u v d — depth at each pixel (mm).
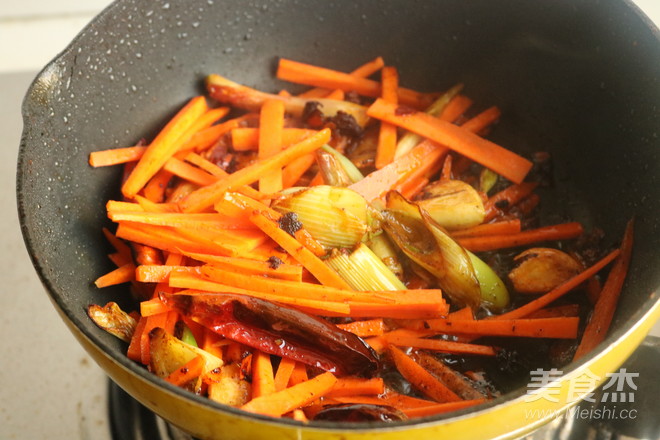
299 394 286
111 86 347
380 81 398
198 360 288
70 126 332
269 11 375
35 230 299
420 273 327
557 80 368
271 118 361
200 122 366
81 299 316
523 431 263
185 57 370
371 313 308
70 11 481
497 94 388
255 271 309
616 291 315
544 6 356
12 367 373
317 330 296
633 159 336
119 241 337
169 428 338
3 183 426
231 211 320
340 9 379
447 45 385
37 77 314
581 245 344
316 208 321
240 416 248
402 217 328
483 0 367
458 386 303
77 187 336
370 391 297
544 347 321
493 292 326
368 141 373
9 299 394
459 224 337
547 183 368
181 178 360
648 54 324
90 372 369
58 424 355
